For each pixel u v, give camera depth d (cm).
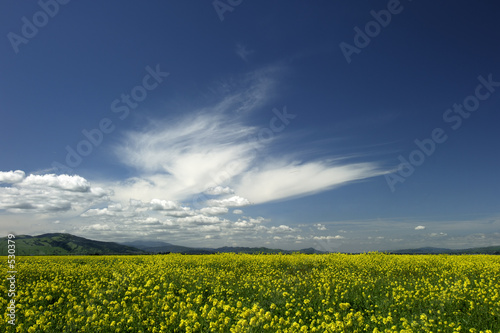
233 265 2323
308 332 808
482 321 943
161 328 804
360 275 1769
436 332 868
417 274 2000
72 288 1359
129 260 3066
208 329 810
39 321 793
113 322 822
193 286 1429
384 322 862
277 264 2384
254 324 780
